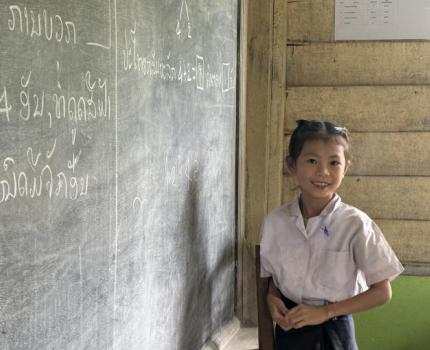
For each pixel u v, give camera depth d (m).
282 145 2.86
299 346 1.89
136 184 1.73
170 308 2.06
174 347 2.12
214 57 2.35
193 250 2.24
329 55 2.82
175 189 2.04
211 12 2.29
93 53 1.45
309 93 2.85
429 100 2.80
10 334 1.19
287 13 2.82
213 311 2.52
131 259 1.73
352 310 1.83
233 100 2.62
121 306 1.68
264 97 2.79
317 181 1.87
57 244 1.34
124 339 1.71
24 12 1.19
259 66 2.78
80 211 1.43
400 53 2.79
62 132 1.33
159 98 1.86
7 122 1.15
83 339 1.48
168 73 1.92
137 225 1.75
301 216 1.95
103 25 1.49
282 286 1.96
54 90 1.29
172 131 1.98
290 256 1.94
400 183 2.87
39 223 1.26
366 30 2.79
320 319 1.82
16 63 1.17
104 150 1.53
